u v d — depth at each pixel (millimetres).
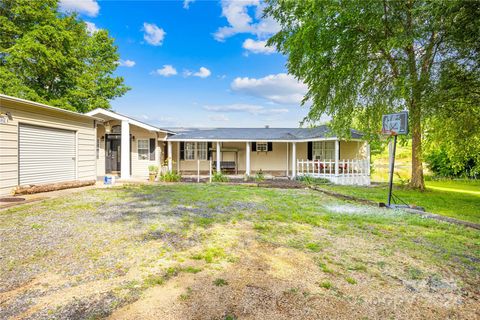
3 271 2844
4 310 2137
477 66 6445
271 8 10742
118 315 2088
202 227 4652
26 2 14422
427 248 3789
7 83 13797
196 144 16828
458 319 2168
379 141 11906
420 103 7957
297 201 7520
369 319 2119
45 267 2955
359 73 9898
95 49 20969
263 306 2248
